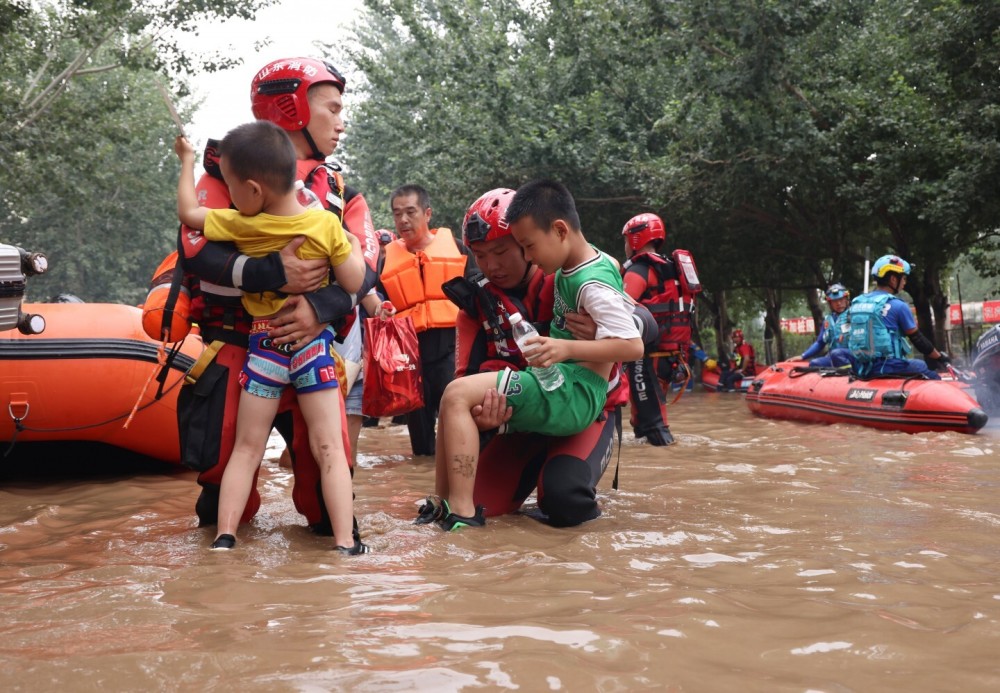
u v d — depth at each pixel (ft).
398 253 24.63
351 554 11.46
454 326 24.44
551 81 68.59
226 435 12.77
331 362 12.66
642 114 65.41
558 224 13.62
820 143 51.80
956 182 48.78
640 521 13.85
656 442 26.21
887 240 71.05
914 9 52.01
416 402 22.24
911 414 28.94
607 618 8.05
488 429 14.16
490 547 11.91
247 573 10.14
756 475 19.44
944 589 9.55
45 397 19.24
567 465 13.83
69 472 21.61
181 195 12.31
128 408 19.77
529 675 6.53
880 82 53.78
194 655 6.95
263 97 13.74
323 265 12.31
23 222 131.13
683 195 58.34
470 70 69.87
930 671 6.94
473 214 14.58
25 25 77.61
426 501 13.89
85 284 138.51
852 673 6.87
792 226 65.87
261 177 11.73
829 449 24.52
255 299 12.44
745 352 64.54
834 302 38.96
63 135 79.10
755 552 11.48
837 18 56.75
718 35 53.67
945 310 70.59
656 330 16.12
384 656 6.96
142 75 130.11
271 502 16.12
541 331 15.07
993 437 26.89
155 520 14.64
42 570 10.89
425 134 73.77
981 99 50.83
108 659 6.91
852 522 13.66
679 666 6.89
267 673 6.61
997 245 71.67
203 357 12.77
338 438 12.47
